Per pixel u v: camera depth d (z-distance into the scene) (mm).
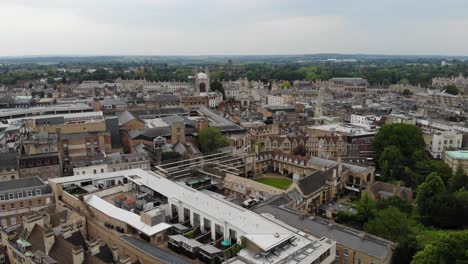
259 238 83125
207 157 183375
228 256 84125
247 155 184000
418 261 84875
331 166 166125
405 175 170500
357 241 93438
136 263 86312
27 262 85875
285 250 82500
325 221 103812
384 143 193000
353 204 146375
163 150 183625
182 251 87562
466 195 132750
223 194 147125
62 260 82312
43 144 151750
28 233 91125
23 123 185875
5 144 170500
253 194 137125
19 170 142625
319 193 145625
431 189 137000
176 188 116438
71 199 112688
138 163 163250
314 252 83000
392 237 101875
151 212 96062
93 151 178250
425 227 132875
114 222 97312
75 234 92375
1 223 111250
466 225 132625
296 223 104250
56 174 148625
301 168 179500
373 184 152375
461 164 183250
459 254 81250
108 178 125750
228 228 92125
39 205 117000
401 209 132375
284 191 133625
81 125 185375
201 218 98312
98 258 82000
